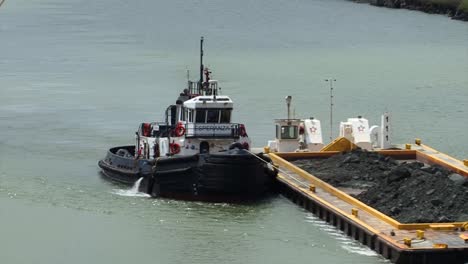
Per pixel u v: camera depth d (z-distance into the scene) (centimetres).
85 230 9788
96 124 15038
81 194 10944
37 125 14888
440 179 9881
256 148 12612
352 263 8700
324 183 10506
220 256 9006
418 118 15700
